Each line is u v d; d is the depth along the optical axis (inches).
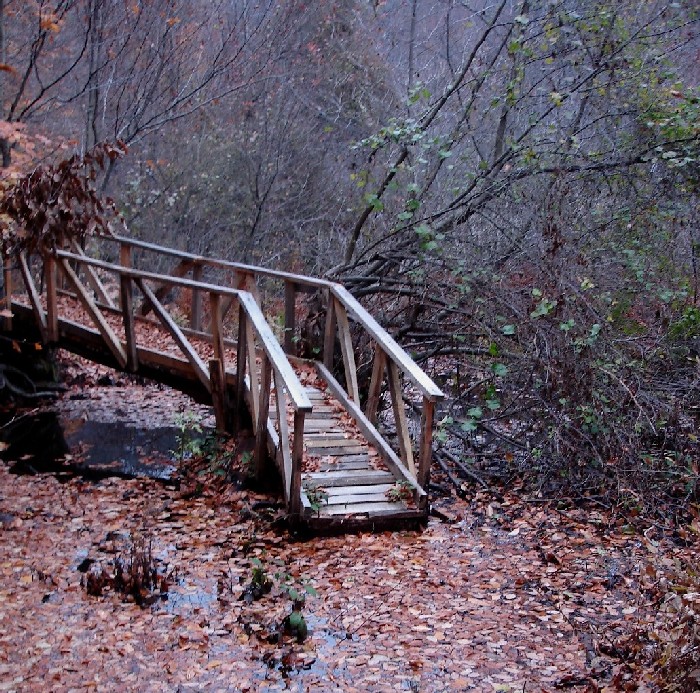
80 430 361.1
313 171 624.1
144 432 359.3
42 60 469.1
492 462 311.4
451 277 327.9
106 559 225.1
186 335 379.2
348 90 632.4
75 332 357.7
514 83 337.4
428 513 251.1
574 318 286.7
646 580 206.2
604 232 324.8
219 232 622.5
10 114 398.9
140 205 580.4
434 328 336.8
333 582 211.2
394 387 272.5
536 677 166.7
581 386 278.4
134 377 453.7
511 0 390.6
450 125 401.4
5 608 195.2
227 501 269.4
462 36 501.0
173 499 276.5
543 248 301.9
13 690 161.8
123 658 174.9
